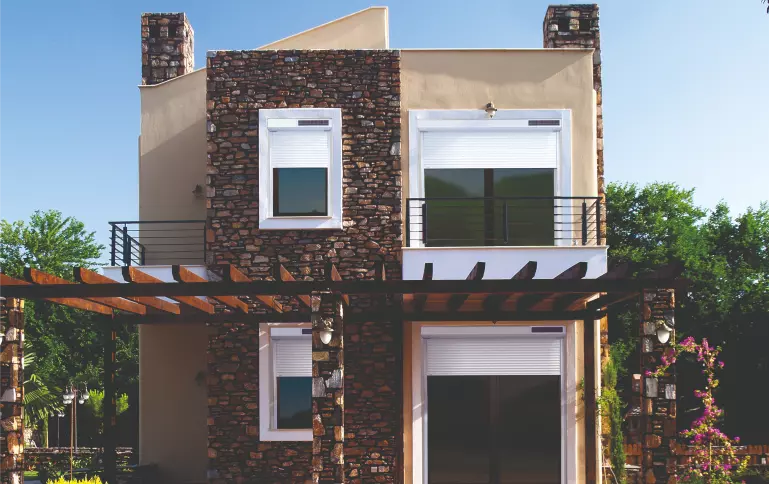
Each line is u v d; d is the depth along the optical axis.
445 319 11.04
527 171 11.56
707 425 10.01
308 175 11.27
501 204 11.52
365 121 11.27
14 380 8.38
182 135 13.78
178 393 13.55
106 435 11.84
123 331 30.73
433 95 11.55
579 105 11.58
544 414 11.29
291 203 11.26
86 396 18.39
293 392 11.26
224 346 11.20
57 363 28.36
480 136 11.58
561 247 10.45
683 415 24.38
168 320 11.66
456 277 10.52
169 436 13.47
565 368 11.27
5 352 8.38
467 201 11.52
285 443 10.97
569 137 11.49
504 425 11.27
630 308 24.92
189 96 13.85
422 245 11.34
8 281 8.02
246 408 11.07
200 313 11.32
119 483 12.40
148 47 14.14
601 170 12.91
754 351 24.72
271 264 11.09
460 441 11.25
